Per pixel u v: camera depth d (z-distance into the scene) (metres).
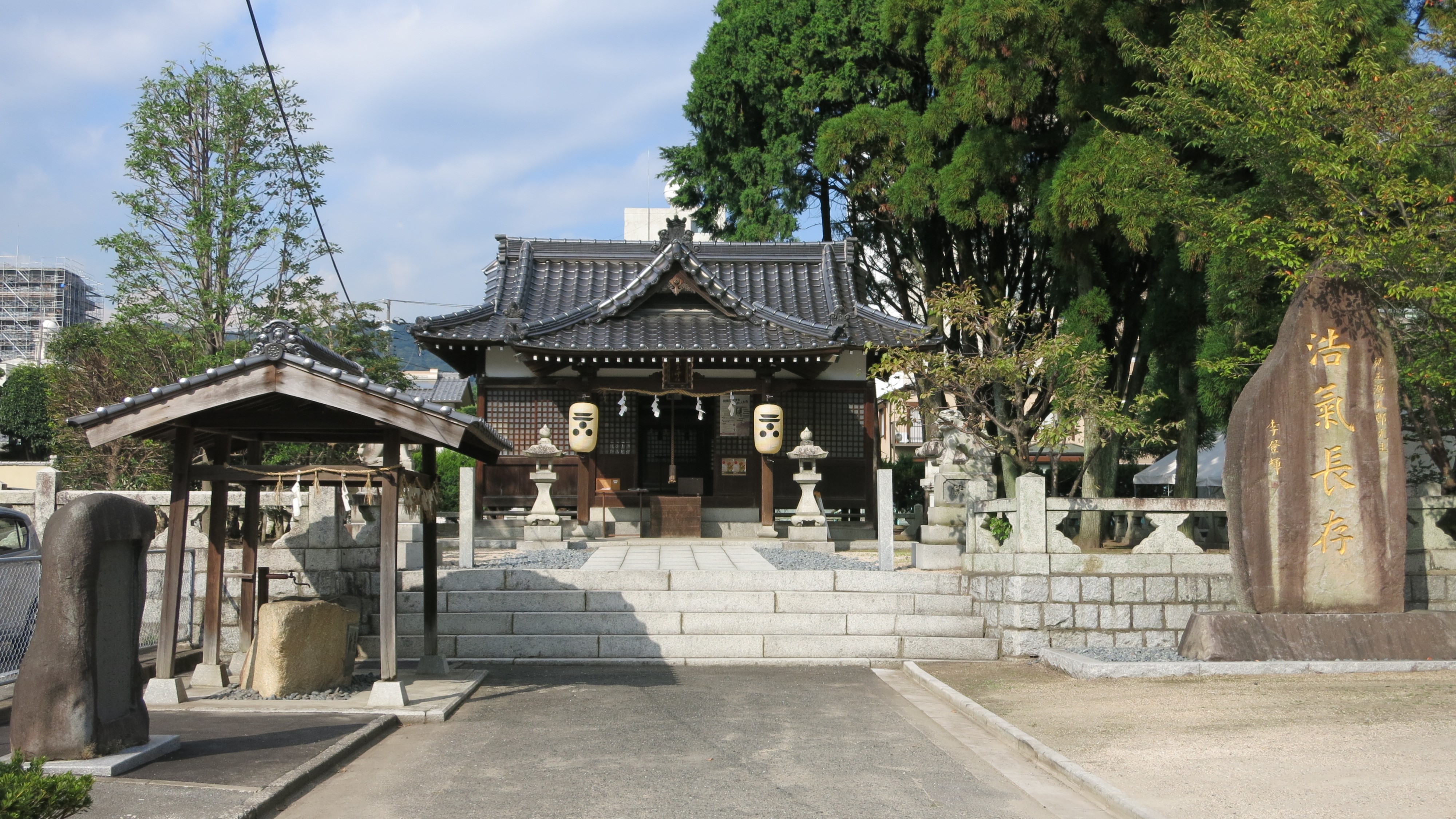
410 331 20.83
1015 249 24.22
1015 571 12.38
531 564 15.06
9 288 72.00
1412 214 11.51
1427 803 5.85
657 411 22.14
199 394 8.81
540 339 20.61
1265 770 6.67
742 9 25.62
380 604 11.10
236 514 12.28
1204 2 15.39
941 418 17.20
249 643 10.77
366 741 8.00
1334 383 10.91
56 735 6.61
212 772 6.74
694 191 29.14
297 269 21.67
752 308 21.94
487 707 9.70
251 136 20.94
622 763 7.49
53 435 25.05
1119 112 15.02
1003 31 17.50
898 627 12.76
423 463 10.81
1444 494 13.11
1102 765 7.04
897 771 7.30
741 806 6.40
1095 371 15.91
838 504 22.22
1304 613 10.72
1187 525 19.36
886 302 29.19
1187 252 14.11
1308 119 11.70
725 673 11.81
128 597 7.14
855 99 24.28
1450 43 12.95
